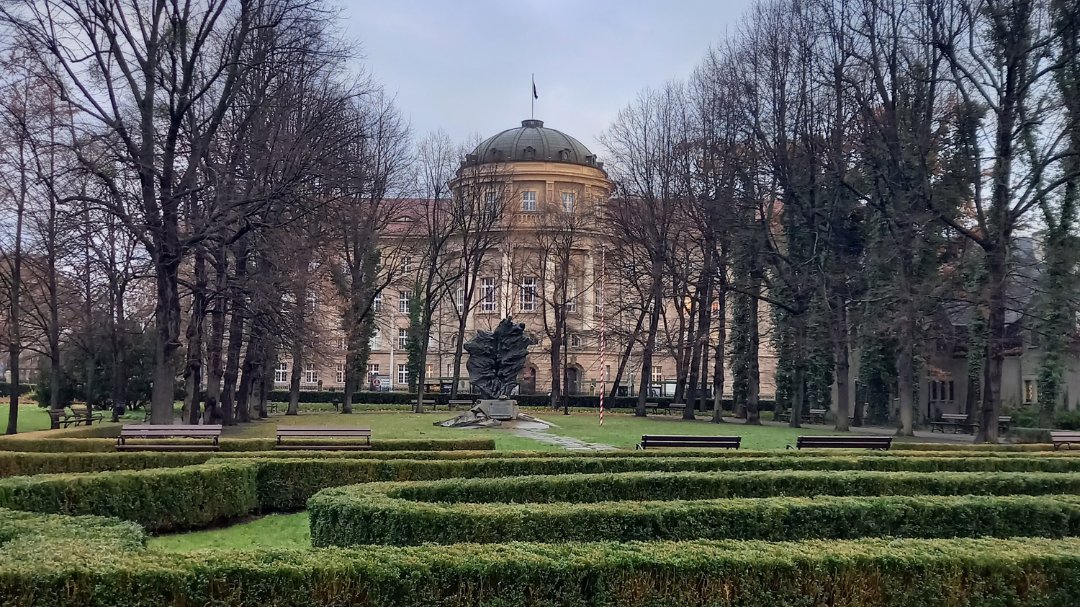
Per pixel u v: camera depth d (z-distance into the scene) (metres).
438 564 6.97
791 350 37.53
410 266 59.44
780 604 7.26
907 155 30.44
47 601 6.35
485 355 34.66
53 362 33.38
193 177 25.75
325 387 69.00
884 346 41.16
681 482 12.98
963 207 34.62
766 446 26.88
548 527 9.57
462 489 11.92
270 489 15.30
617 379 53.44
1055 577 7.57
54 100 31.31
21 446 19.34
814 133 34.69
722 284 39.09
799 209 36.66
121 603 6.46
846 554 7.47
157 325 25.75
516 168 66.81
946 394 45.78
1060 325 32.25
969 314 41.59
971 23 28.03
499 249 58.28
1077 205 31.58
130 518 12.71
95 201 23.03
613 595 7.11
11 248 31.94
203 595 6.60
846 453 19.16
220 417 33.19
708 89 40.34
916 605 7.40
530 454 17.98
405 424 35.22
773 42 35.81
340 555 7.09
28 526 8.41
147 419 37.09
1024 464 17.75
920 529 10.54
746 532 10.07
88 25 23.92
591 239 57.84
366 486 11.25
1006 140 27.95
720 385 40.88
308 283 30.36
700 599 7.18
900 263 31.67
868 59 30.56
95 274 35.06
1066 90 28.55
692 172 40.75
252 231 26.48
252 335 31.33
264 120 28.91
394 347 74.31
